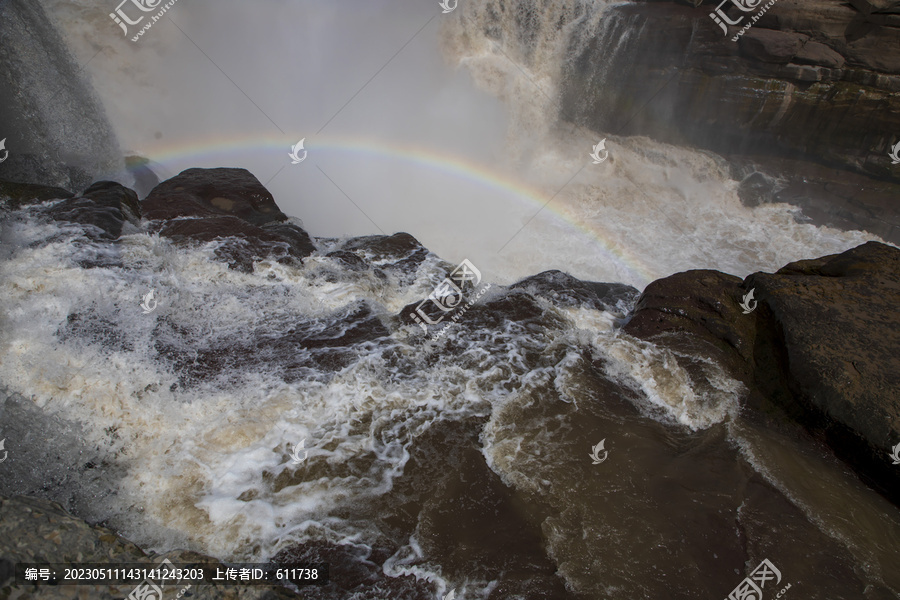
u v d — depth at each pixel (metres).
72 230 6.67
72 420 4.80
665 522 4.28
